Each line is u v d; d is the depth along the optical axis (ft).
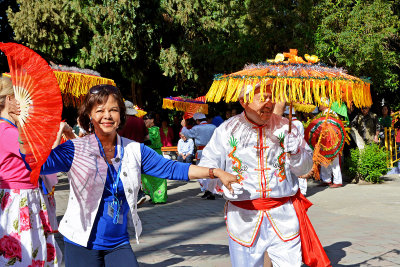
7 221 9.99
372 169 33.53
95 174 7.95
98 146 8.07
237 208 9.77
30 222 10.27
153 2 50.83
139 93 65.05
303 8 43.34
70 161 7.88
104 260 8.18
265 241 9.64
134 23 50.14
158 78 67.05
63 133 11.68
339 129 12.51
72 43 53.52
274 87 8.81
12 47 7.14
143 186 28.30
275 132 9.50
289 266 9.45
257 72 8.93
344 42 40.86
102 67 60.13
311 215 22.67
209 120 31.48
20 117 7.22
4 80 9.88
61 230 8.14
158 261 15.24
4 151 9.89
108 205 8.05
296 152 9.51
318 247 10.25
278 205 9.64
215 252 16.22
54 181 12.36
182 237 18.76
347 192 29.91
